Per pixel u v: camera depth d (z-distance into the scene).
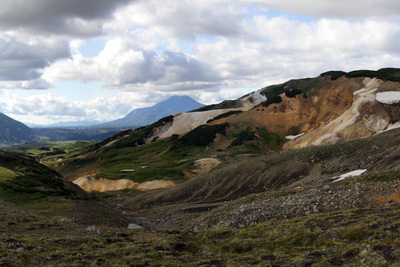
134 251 18.25
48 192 49.47
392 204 22.20
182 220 46.94
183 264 16.00
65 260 16.44
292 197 30.48
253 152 131.50
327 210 24.98
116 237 22.69
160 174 99.62
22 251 17.22
